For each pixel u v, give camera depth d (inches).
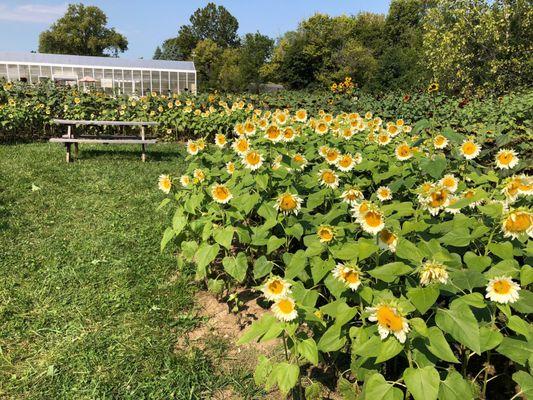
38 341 105.9
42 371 96.4
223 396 92.0
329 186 118.0
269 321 80.0
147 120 409.1
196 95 474.3
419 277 78.1
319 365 98.3
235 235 145.4
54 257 147.4
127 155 327.0
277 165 128.0
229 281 128.0
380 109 441.7
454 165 147.2
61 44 2249.0
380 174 137.6
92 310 118.3
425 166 125.2
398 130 178.5
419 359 68.8
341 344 78.5
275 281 78.7
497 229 90.5
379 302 71.7
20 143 364.5
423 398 61.6
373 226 78.8
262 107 475.8
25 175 242.8
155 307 120.4
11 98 394.3
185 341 107.9
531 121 247.6
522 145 194.1
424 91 552.4
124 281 133.1
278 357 102.0
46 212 190.1
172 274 139.9
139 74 1151.0
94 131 406.9
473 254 84.6
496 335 69.8
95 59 1149.1
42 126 398.3
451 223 92.0
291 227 110.3
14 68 1073.5
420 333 65.2
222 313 119.7
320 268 88.5
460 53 618.8
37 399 88.8
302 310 81.7
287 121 202.4
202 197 124.0
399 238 81.7
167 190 133.3
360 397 73.9
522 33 609.6
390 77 1086.4
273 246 108.0
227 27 3019.2
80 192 221.3
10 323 111.7
